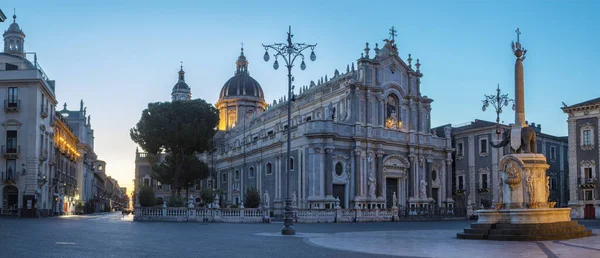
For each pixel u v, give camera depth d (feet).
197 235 101.81
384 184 251.19
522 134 101.09
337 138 239.50
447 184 280.10
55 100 260.62
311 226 155.02
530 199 97.30
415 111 271.49
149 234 102.42
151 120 269.44
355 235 107.55
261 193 281.54
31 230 108.68
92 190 435.53
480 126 292.20
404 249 74.38
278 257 63.31
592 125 248.32
